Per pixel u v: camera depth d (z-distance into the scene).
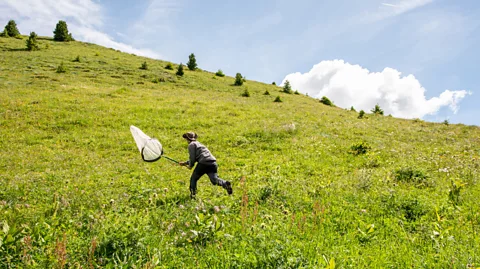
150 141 7.64
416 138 20.42
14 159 12.97
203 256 4.16
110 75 44.66
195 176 7.70
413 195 7.82
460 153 15.40
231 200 7.39
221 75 63.06
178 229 5.09
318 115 29.66
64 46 68.31
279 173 10.74
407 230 5.78
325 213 6.27
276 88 59.47
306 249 4.39
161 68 57.25
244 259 3.96
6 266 3.61
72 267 3.71
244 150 15.52
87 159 13.54
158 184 9.47
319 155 14.30
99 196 7.76
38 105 24.00
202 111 26.05
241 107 29.52
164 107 26.52
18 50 56.66
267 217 5.77
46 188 8.56
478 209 6.66
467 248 4.81
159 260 3.84
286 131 19.56
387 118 33.69
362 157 14.05
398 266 4.24
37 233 4.29
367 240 5.15
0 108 22.44
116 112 23.81
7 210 6.25
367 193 7.96
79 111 23.45
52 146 15.94
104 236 4.36
